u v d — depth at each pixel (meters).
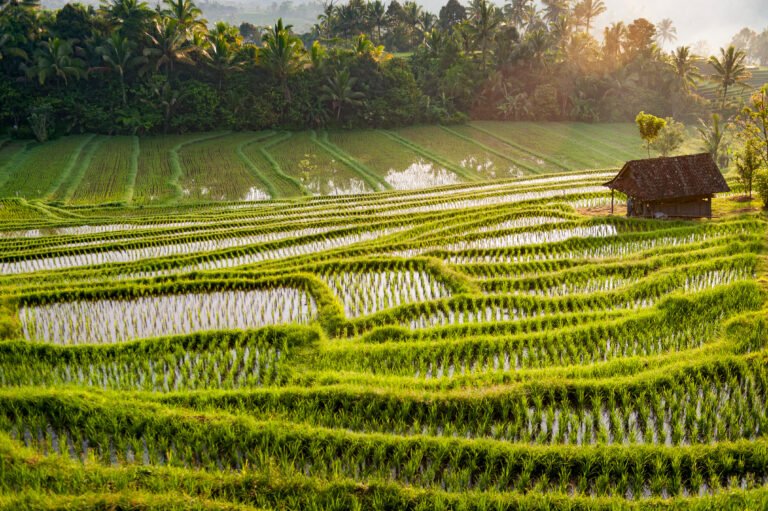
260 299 20.95
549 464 11.61
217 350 16.72
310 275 22.41
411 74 73.88
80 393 13.59
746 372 14.54
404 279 22.53
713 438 12.60
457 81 75.31
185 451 12.16
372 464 11.88
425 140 65.12
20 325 18.67
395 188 46.09
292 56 65.44
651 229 28.64
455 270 23.14
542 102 78.50
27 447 12.22
